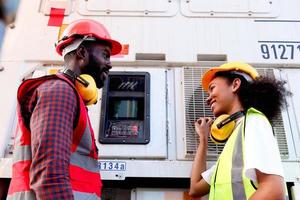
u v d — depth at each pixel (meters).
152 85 1.83
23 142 1.12
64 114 1.03
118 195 1.67
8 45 1.97
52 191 0.93
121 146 1.64
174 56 1.95
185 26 2.06
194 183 1.50
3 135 1.67
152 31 2.03
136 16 2.08
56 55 1.94
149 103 1.77
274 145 1.12
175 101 1.80
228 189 1.14
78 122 1.12
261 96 1.33
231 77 1.44
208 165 1.62
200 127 1.64
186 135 1.68
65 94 1.06
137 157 1.63
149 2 2.12
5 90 1.82
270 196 0.99
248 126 1.18
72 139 1.10
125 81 1.84
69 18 2.08
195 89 1.82
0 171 1.54
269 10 2.11
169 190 1.64
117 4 2.12
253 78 1.43
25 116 1.14
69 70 1.25
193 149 1.65
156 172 1.58
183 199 1.62
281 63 1.94
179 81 1.86
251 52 1.98
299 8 2.12
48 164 0.95
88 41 1.33
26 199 1.03
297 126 1.74
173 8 2.11
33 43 1.98
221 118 1.42
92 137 1.20
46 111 1.02
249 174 1.08
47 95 1.05
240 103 1.39
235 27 2.06
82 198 1.09
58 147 0.97
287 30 2.05
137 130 1.70
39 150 0.97
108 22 2.06
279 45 2.00
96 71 1.34
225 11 2.10
